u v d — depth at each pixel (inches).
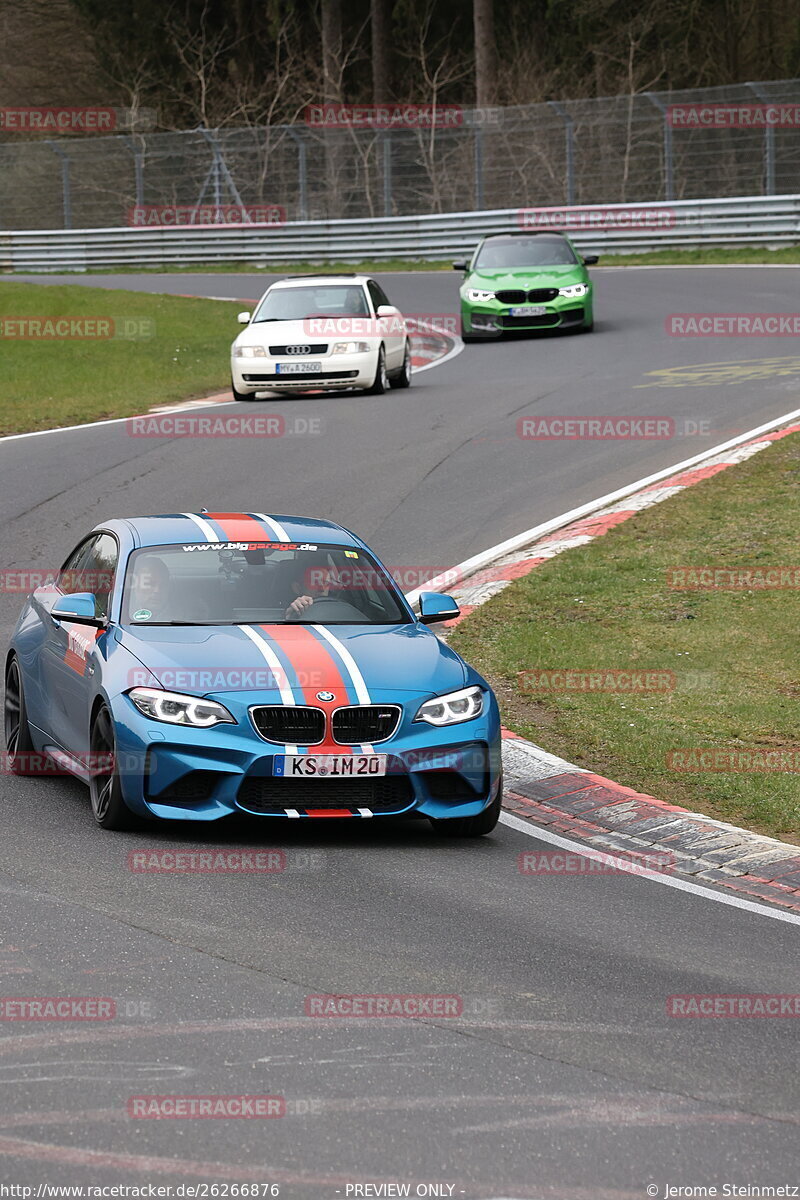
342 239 6058.1
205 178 6520.7
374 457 2561.5
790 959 892.6
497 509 2209.6
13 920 885.8
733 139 5826.8
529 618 1739.7
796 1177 609.3
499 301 3929.6
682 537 2012.8
